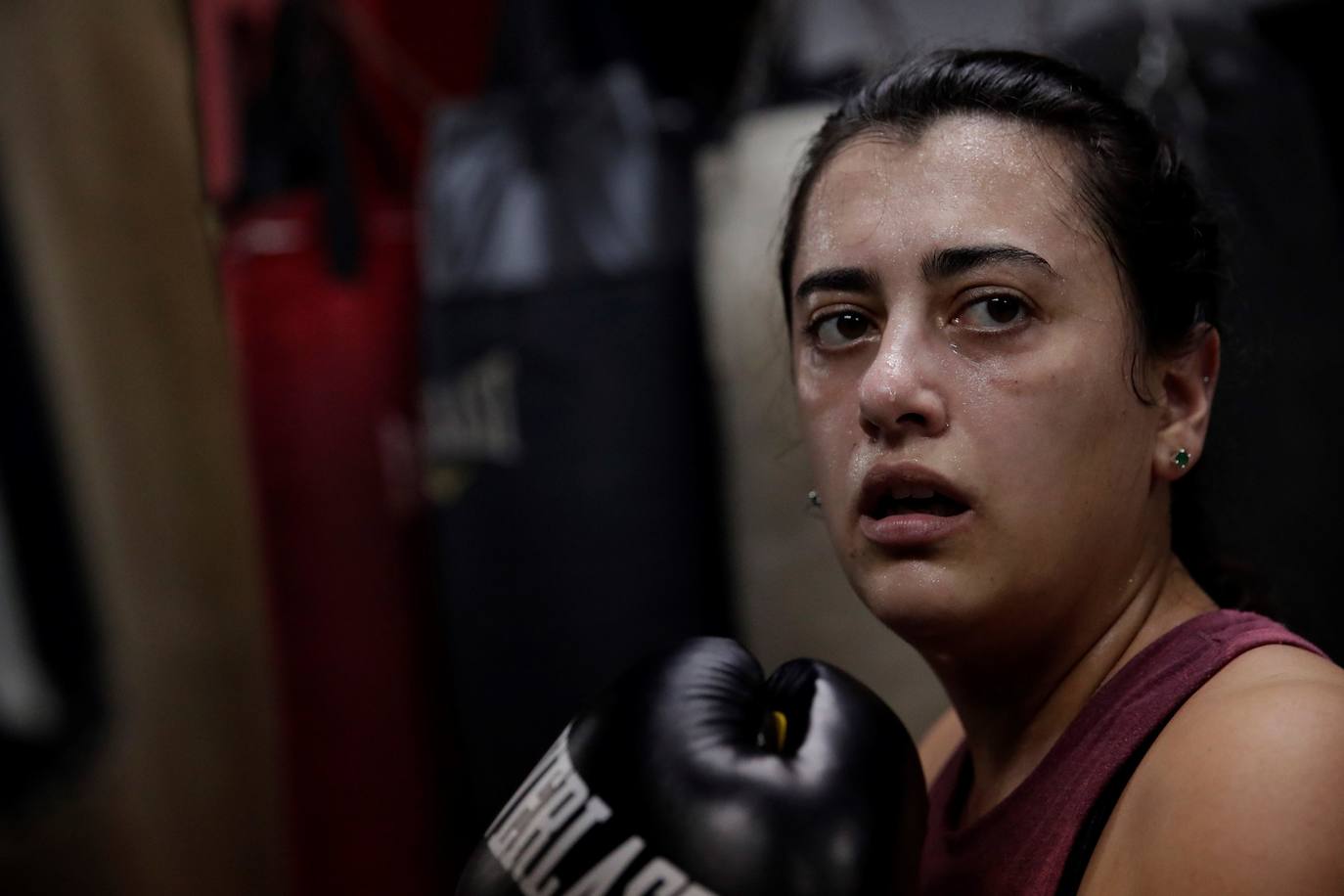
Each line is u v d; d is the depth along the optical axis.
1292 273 1.52
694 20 1.97
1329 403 1.51
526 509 1.73
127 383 2.50
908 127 0.79
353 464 1.92
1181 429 0.80
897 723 0.71
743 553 1.66
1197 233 0.82
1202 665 0.70
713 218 1.70
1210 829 0.60
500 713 1.75
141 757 2.58
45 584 2.38
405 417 1.95
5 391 2.39
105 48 2.49
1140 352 0.76
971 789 0.87
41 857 2.67
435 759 1.94
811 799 0.65
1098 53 1.55
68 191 2.48
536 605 1.72
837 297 0.79
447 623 1.79
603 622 1.69
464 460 1.77
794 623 1.63
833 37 1.70
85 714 2.40
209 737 2.58
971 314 0.75
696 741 0.68
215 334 2.50
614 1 1.88
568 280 1.73
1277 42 1.85
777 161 1.65
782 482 1.64
